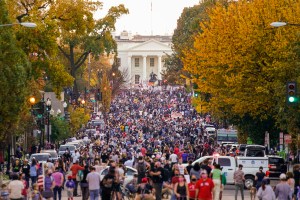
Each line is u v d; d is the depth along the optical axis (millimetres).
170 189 67312
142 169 70062
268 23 96938
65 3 100062
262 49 97500
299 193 61156
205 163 72500
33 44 93312
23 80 82938
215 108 105375
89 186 63281
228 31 100312
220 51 100500
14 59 81812
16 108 82875
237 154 104188
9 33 81812
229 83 99000
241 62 98312
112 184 61906
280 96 91500
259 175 71188
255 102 98938
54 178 68750
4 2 82188
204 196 56312
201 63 103812
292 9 96750
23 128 107000
